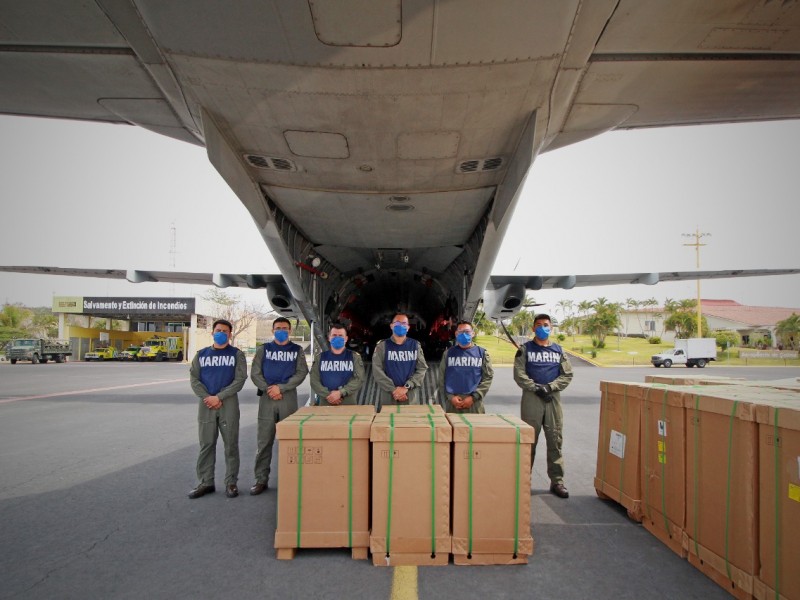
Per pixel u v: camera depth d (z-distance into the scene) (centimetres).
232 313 5172
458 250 826
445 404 493
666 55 395
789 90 458
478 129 450
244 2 304
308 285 790
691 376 521
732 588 279
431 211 646
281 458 328
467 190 580
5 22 355
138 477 530
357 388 492
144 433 791
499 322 1194
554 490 470
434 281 1024
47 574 304
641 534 371
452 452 325
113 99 473
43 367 3120
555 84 399
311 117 431
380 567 313
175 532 374
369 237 755
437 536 314
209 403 456
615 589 284
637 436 391
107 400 1259
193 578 298
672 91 456
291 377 484
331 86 387
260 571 308
